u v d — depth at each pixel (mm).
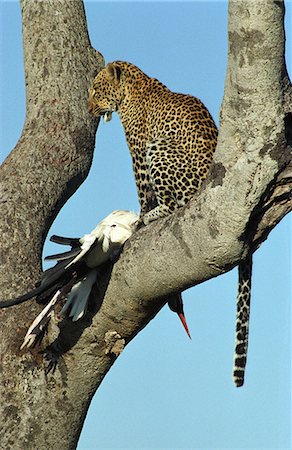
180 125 16734
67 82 18547
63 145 17734
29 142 17703
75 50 18938
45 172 17250
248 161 11828
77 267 13828
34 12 19062
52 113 18141
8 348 15000
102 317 14242
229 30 11539
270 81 11484
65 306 14125
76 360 14758
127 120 18281
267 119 11648
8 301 13469
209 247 12445
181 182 16328
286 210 12320
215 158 12297
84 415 15344
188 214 12648
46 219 16891
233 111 11812
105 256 13719
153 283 13344
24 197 16688
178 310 15227
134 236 13594
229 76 11742
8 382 14875
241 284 14656
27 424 14906
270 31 11250
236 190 11953
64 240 13625
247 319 14594
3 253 15914
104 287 13984
